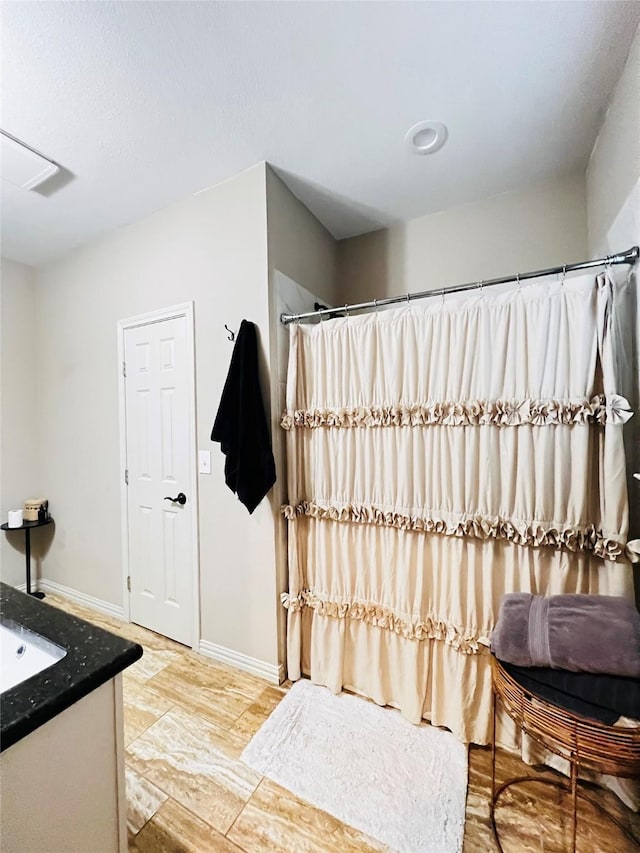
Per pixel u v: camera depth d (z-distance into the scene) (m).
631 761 0.84
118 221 2.22
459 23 1.11
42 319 2.82
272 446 1.76
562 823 1.14
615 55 1.21
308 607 1.80
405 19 1.10
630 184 1.23
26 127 1.50
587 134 1.57
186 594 2.10
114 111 1.43
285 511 1.75
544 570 1.32
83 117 1.45
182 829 1.14
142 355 2.24
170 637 2.18
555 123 1.51
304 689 1.73
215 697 1.70
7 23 1.09
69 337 2.64
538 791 1.24
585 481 1.24
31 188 1.89
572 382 1.26
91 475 2.55
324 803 1.21
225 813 1.18
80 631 0.87
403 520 1.51
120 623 2.38
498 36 1.15
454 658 1.45
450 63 1.24
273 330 1.78
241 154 1.68
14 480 2.78
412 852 1.07
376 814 1.17
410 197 2.02
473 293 2.05
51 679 0.70
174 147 1.63
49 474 2.82
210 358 1.95
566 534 1.25
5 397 2.74
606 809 1.17
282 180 1.87
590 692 0.92
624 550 1.17
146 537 2.27
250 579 1.86
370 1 1.05
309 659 1.82
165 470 2.16
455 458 1.43
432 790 1.25
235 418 1.72
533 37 1.15
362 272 2.39
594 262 1.25
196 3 1.05
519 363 1.34
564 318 1.27
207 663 1.95
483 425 1.39
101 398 2.47
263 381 1.77
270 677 1.80
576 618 1.06
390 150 1.66
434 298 2.16
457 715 1.43
